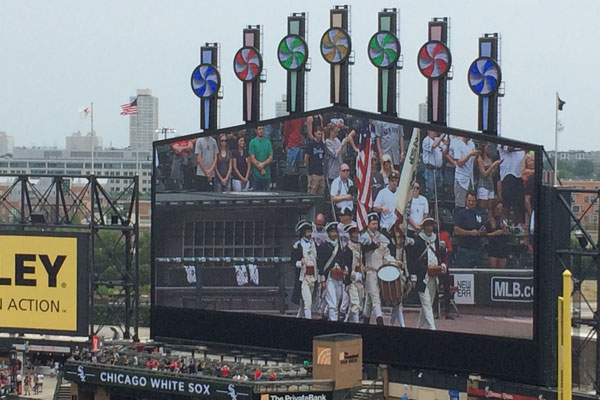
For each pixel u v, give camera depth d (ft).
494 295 276.62
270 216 315.99
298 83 315.78
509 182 273.75
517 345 273.33
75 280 353.92
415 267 289.33
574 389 275.18
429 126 286.66
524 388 273.33
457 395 285.43
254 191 318.45
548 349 273.54
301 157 310.24
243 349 321.11
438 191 285.23
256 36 326.85
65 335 354.95
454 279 282.56
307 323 309.42
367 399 291.99
